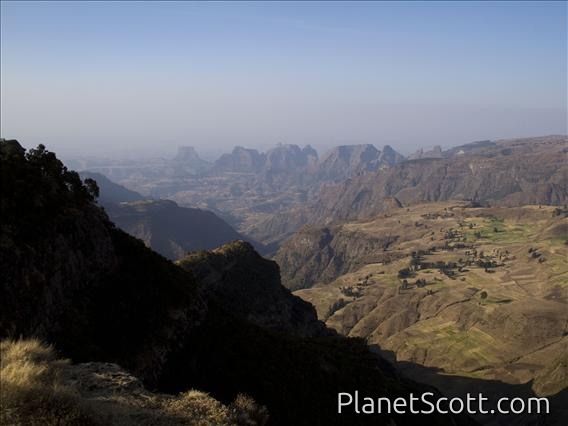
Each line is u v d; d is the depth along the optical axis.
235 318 54.59
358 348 69.12
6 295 27.94
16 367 16.77
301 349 54.91
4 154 36.28
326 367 54.09
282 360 48.62
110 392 19.55
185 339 43.12
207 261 97.69
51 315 31.31
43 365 19.33
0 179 33.06
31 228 32.62
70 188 44.56
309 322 109.50
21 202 33.19
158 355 38.28
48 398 15.51
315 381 48.66
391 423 51.22
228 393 40.03
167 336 40.56
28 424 14.33
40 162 40.94
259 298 97.62
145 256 47.28
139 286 42.31
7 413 14.34
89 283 37.50
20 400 15.00
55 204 36.94
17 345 20.14
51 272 32.88
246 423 20.28
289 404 41.94
